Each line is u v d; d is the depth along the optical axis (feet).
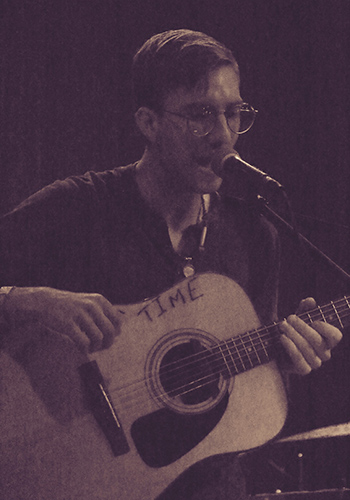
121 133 18.84
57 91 18.61
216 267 10.48
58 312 9.07
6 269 9.87
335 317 10.39
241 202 10.85
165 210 10.30
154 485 9.04
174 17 19.06
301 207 19.39
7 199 18.22
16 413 8.89
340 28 19.29
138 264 10.12
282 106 19.56
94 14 18.83
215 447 9.43
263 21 19.45
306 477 12.54
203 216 10.50
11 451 8.78
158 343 9.53
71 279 10.07
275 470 14.30
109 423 9.02
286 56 19.51
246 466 14.42
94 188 10.34
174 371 9.52
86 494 8.82
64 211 10.10
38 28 18.56
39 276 10.02
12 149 18.33
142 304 9.66
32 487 8.74
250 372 9.90
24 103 18.43
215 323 9.93
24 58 18.45
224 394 9.68
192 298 9.87
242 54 19.44
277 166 19.60
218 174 9.75
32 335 9.15
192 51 9.96
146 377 9.35
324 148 19.35
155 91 10.19
